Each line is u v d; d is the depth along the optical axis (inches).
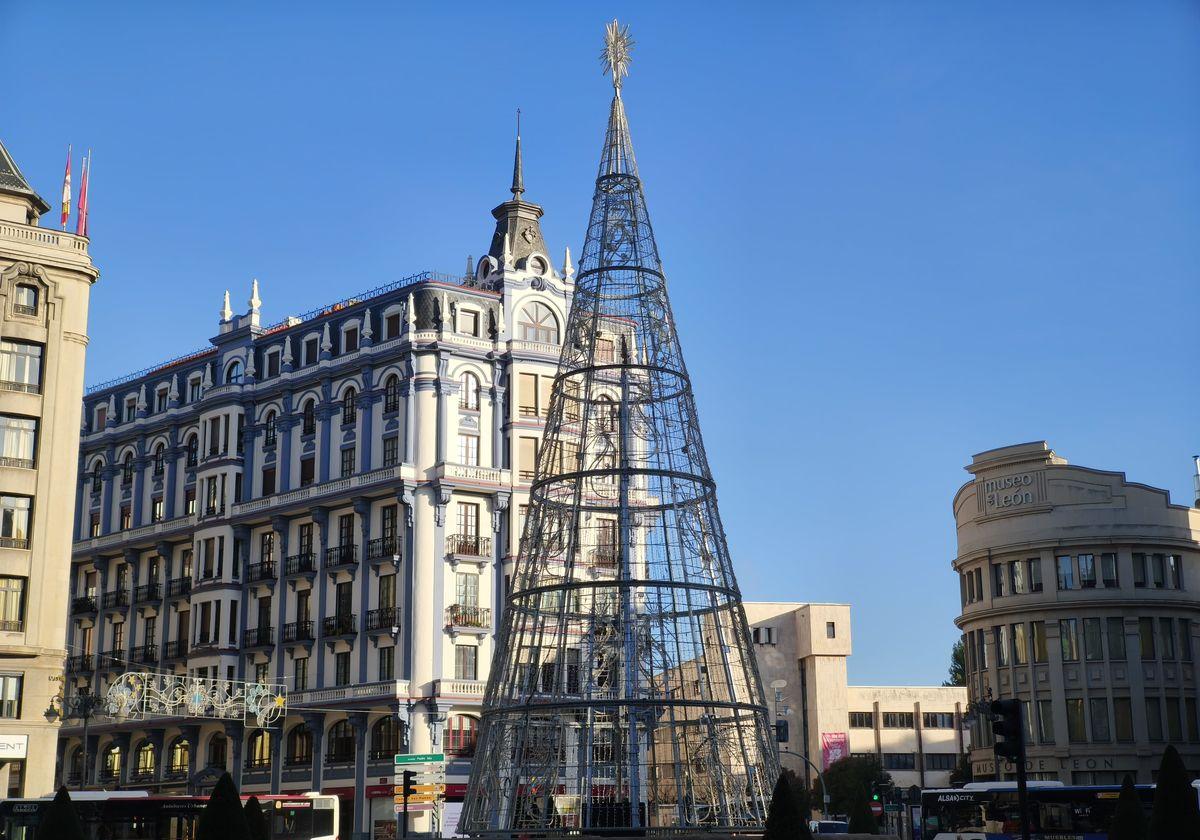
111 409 4480.8
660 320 1927.9
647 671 1756.9
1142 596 3828.7
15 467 2869.1
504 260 3799.2
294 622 3745.1
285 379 3900.1
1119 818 2142.0
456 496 3577.8
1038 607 3905.0
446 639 3489.2
